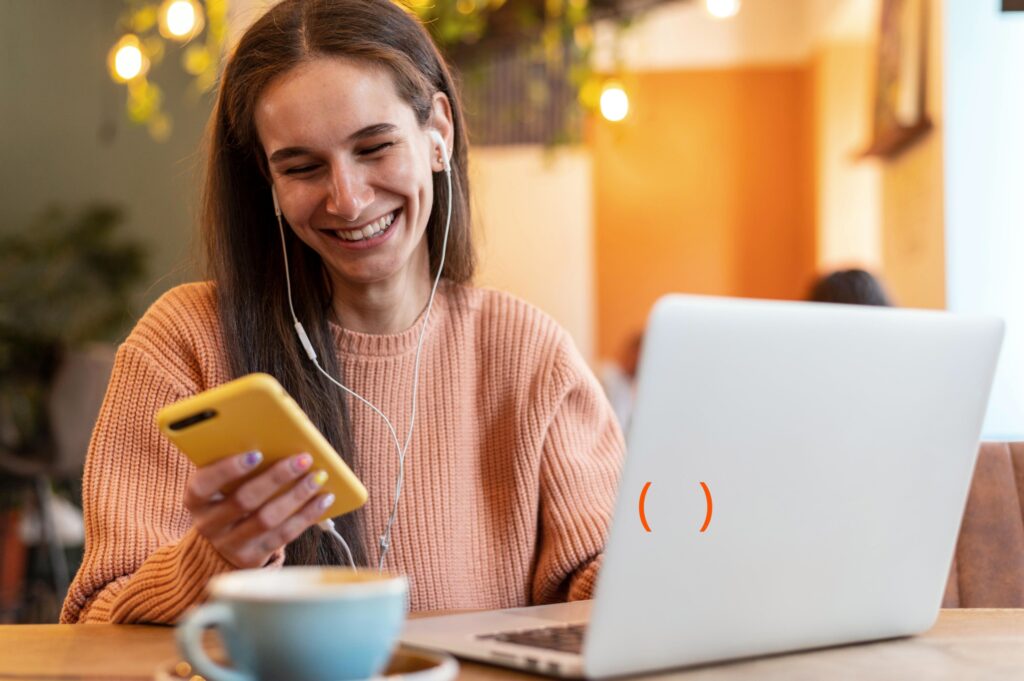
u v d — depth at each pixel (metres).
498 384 1.47
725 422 0.85
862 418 0.93
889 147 5.54
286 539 0.99
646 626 0.84
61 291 6.28
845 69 7.04
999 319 1.00
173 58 6.85
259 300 1.39
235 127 1.36
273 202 1.38
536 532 1.45
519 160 7.86
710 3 4.14
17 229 6.88
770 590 0.91
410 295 1.45
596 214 7.95
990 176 4.44
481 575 1.41
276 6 1.33
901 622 1.01
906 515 0.98
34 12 6.92
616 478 1.46
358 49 1.27
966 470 1.02
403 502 1.41
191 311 1.40
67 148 6.93
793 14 7.60
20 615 4.62
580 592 1.35
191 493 0.93
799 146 7.88
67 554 5.11
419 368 1.45
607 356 7.96
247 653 0.70
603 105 3.95
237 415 0.92
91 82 6.94
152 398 1.33
